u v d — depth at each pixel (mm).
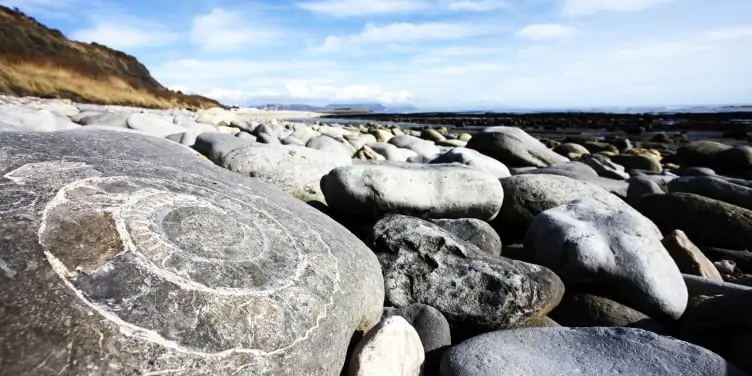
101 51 38625
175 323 1410
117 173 1928
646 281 2865
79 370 1221
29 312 1258
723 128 25844
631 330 2193
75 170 1822
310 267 1896
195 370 1355
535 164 7668
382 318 2414
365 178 3570
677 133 22750
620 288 2930
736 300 2676
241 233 1871
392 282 2727
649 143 15977
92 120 7805
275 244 1920
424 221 3104
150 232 1646
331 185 3621
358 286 2043
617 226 3238
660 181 6609
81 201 1646
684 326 2789
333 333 1769
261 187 2609
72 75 29297
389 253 2863
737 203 5340
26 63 26703
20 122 5910
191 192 2012
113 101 30234
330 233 2289
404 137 10703
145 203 1771
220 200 2049
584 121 34719
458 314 2602
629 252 2994
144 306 1402
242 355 1457
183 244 1674
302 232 2117
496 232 3938
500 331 2291
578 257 3012
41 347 1214
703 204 4688
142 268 1503
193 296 1499
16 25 29156
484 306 2598
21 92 24219
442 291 2670
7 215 1469
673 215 4766
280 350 1545
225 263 1683
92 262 1449
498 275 2676
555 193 4285
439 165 4379
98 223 1579
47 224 1493
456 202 3686
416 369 2082
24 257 1367
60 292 1331
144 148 2502
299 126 14188
